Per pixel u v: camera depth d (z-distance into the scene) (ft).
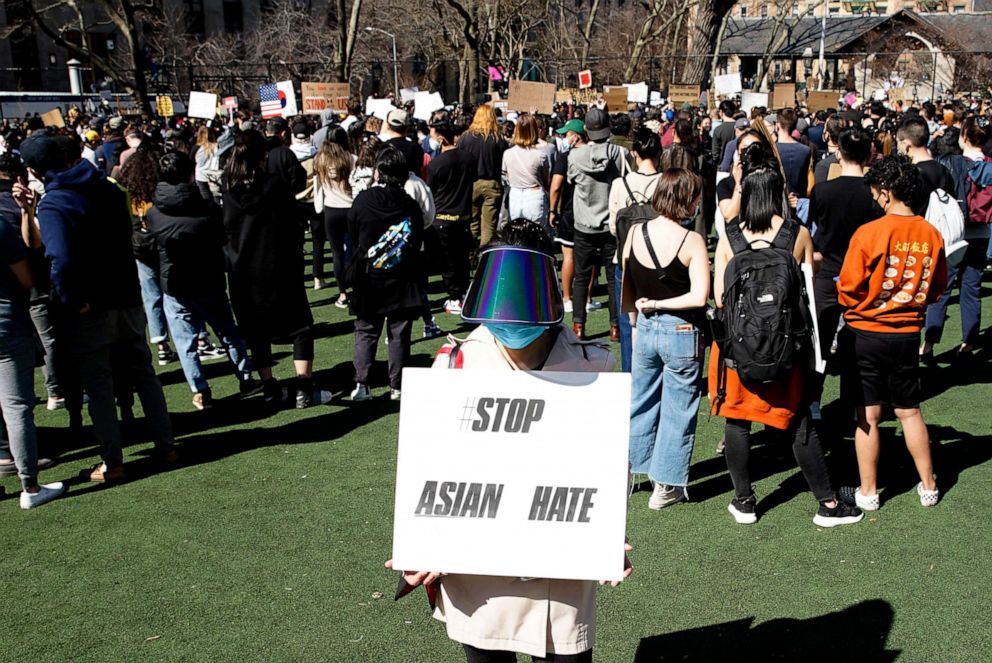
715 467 17.38
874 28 164.55
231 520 15.43
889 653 11.33
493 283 8.11
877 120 43.55
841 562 13.57
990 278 33.94
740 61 184.65
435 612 8.72
